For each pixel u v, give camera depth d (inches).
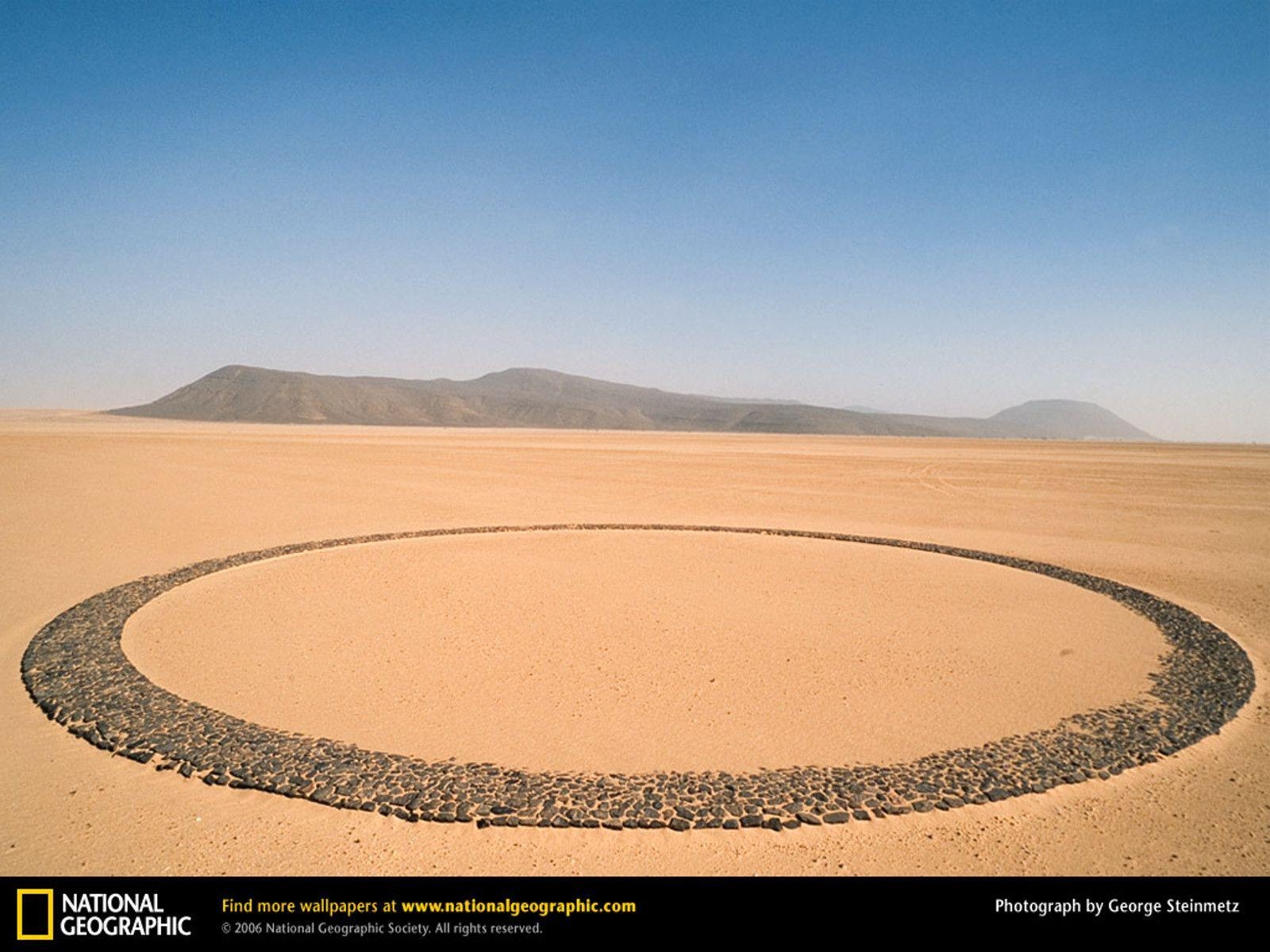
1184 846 201.0
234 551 576.1
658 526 705.6
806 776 231.6
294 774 229.6
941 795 222.4
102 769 236.2
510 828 203.9
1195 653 357.7
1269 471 1502.2
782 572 516.7
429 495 946.7
